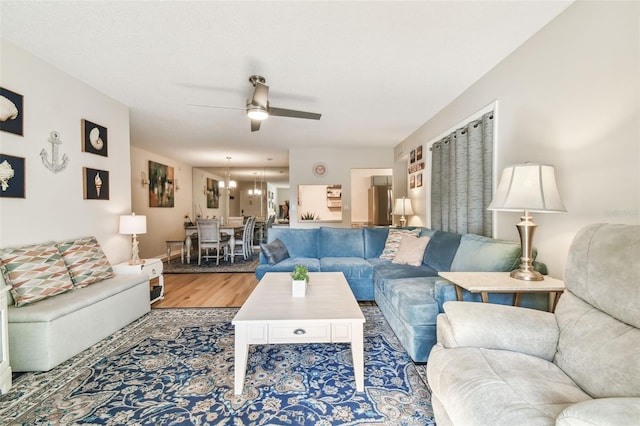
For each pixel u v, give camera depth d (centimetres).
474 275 193
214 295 362
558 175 197
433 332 196
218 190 959
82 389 171
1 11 183
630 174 153
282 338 169
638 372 94
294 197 629
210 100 336
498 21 199
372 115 397
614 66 160
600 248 124
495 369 115
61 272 228
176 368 194
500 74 254
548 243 209
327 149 626
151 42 219
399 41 221
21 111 223
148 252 610
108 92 310
